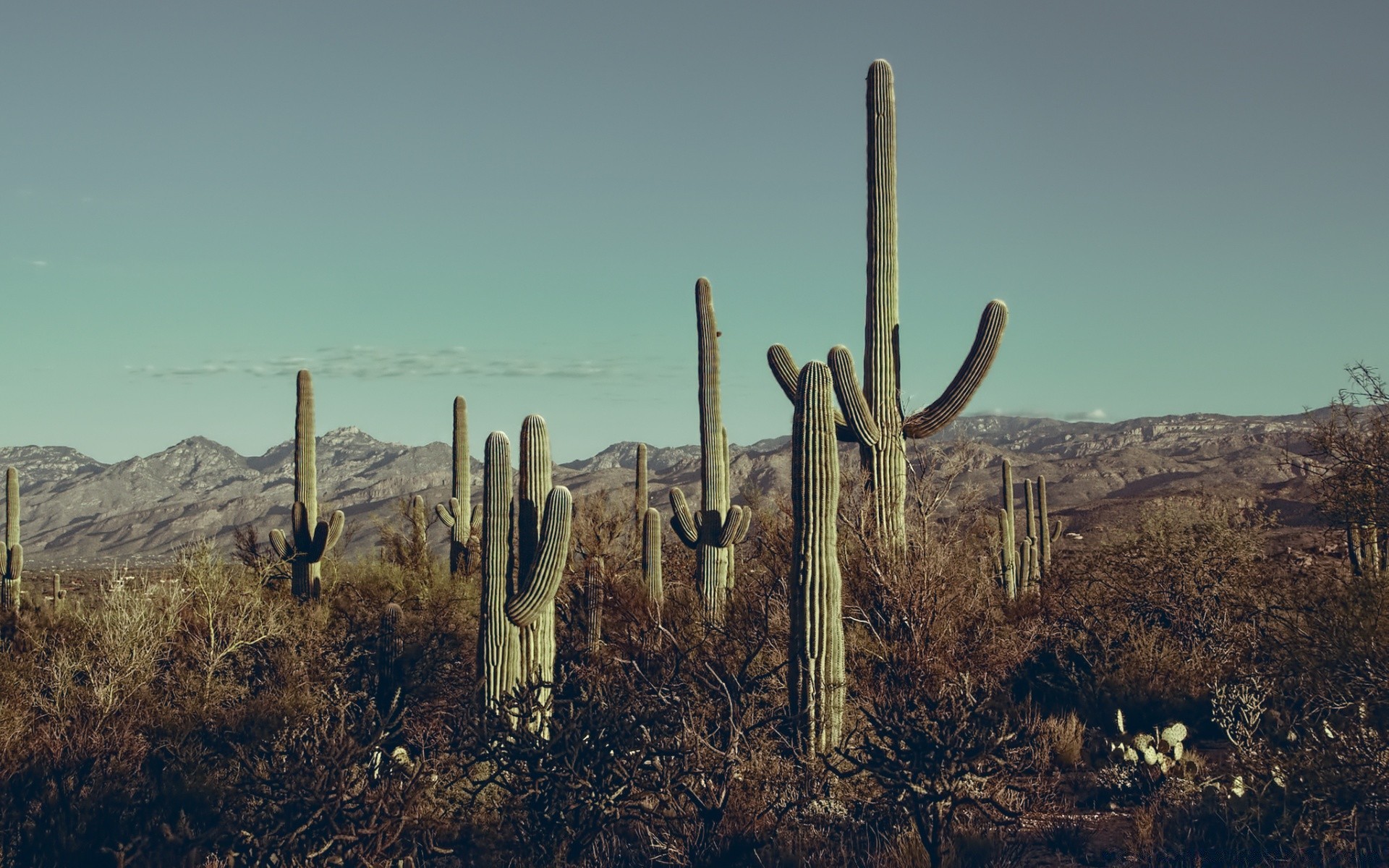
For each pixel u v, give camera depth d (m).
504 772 8.19
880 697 10.37
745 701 9.55
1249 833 7.73
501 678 10.39
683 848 7.72
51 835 7.40
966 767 7.96
